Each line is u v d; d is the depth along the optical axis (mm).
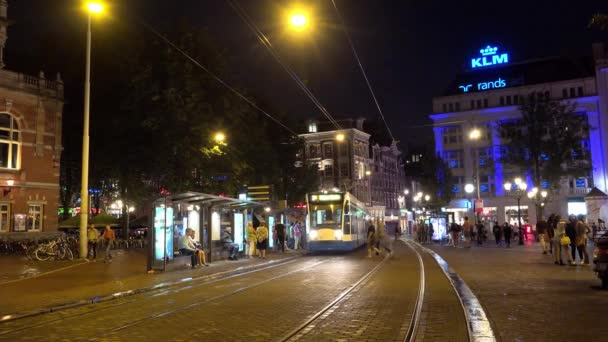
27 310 10297
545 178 42219
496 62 66188
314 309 10234
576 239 18594
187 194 19094
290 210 32938
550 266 18750
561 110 42250
